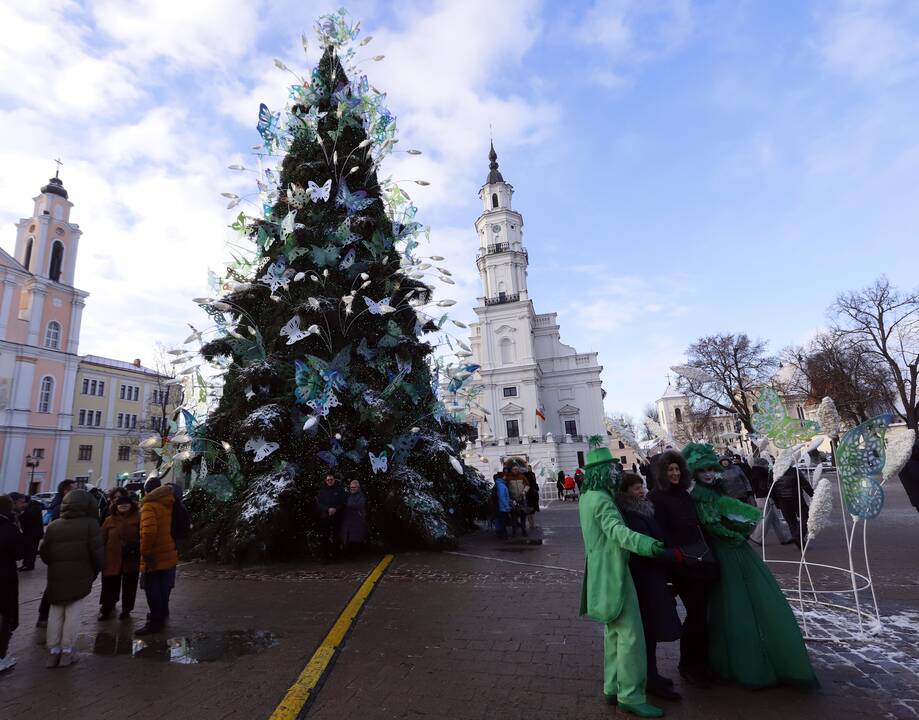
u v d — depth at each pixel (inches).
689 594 140.6
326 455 349.1
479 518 466.9
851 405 1195.9
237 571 301.9
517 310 2086.6
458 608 213.0
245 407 360.8
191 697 137.0
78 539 169.5
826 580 238.7
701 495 144.9
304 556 334.6
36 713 129.5
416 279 455.5
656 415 3292.3
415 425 412.5
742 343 1480.1
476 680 141.9
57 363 1481.3
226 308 390.3
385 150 464.4
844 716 115.3
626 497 134.9
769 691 128.5
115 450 1715.1
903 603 196.4
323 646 170.1
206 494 369.7
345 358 383.2
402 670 150.6
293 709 127.3
